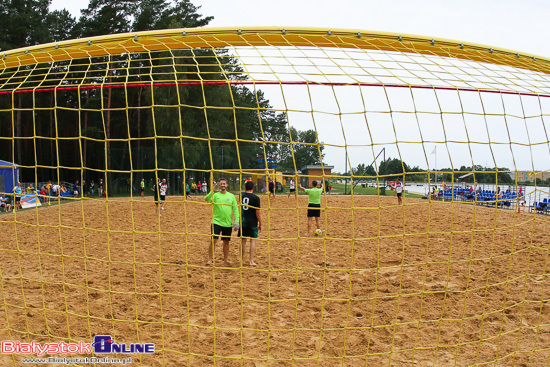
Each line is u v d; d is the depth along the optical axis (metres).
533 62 5.11
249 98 39.00
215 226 7.75
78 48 4.66
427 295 6.18
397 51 4.95
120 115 31.52
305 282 6.85
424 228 12.55
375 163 3.97
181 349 4.42
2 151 30.55
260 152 25.83
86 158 31.22
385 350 4.46
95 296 6.02
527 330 5.02
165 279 6.95
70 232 12.16
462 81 4.29
